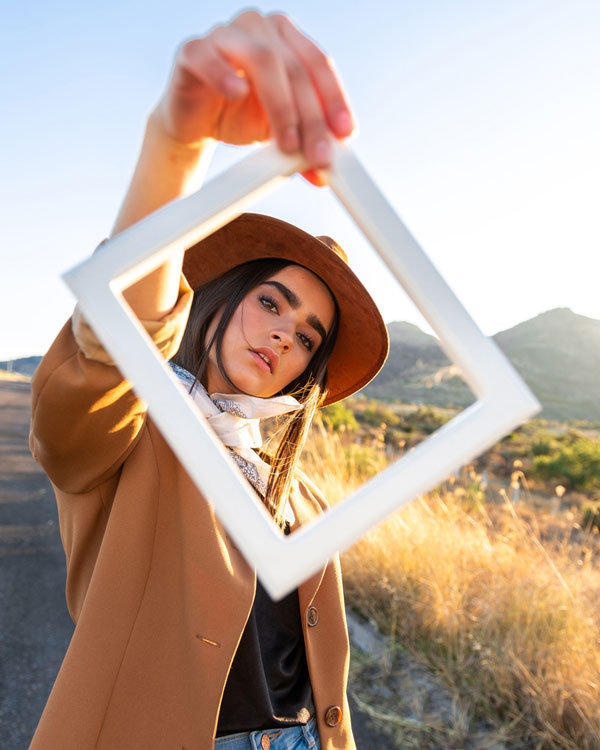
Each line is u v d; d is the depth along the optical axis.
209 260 1.30
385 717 2.66
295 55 0.48
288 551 0.44
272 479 1.19
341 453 5.22
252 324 1.14
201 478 0.45
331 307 1.27
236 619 0.90
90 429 0.77
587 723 2.42
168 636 0.89
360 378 1.58
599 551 4.11
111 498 0.96
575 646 2.74
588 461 15.54
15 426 14.98
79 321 0.68
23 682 3.01
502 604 3.10
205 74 0.46
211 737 0.85
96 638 0.85
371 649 3.21
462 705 2.73
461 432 0.46
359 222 0.48
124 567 0.88
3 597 4.12
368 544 3.76
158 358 0.46
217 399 1.08
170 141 0.56
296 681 1.12
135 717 0.84
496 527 4.76
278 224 1.18
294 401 1.07
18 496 7.62
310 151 0.46
